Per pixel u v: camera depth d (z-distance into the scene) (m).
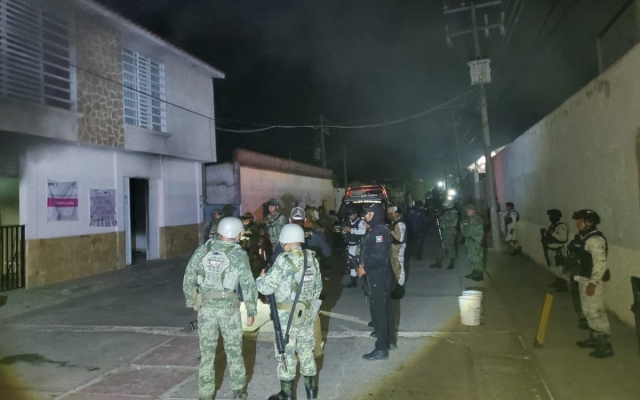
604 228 7.20
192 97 16.50
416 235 13.86
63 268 11.18
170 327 7.46
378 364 5.48
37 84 10.40
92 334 7.19
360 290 9.87
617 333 6.18
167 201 15.35
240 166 18.22
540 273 10.98
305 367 4.50
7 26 9.73
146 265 13.63
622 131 6.26
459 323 7.03
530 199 12.62
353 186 18.53
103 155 12.62
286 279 4.39
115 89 12.57
